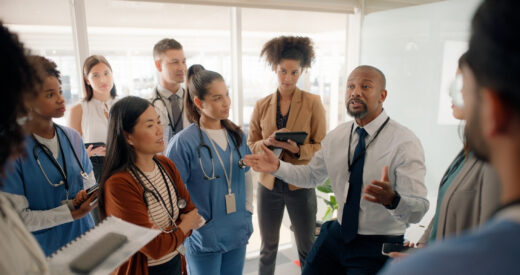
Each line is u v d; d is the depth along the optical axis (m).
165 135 2.33
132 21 2.74
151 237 0.91
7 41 0.51
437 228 1.10
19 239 0.53
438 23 2.33
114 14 2.65
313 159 1.77
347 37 3.30
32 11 2.35
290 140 1.97
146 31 2.84
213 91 1.56
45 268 0.57
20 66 0.53
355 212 1.47
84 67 2.23
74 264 0.77
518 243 0.27
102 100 2.34
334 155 1.61
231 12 2.89
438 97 2.38
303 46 2.24
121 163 1.25
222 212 1.63
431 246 0.33
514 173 0.30
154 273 1.32
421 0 2.71
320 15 3.36
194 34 3.04
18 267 0.50
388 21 2.75
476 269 0.27
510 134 0.30
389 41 2.76
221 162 1.64
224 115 1.62
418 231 2.45
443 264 0.29
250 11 2.97
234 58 2.97
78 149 1.61
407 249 1.20
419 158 1.38
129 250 0.86
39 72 0.60
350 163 1.54
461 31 2.17
